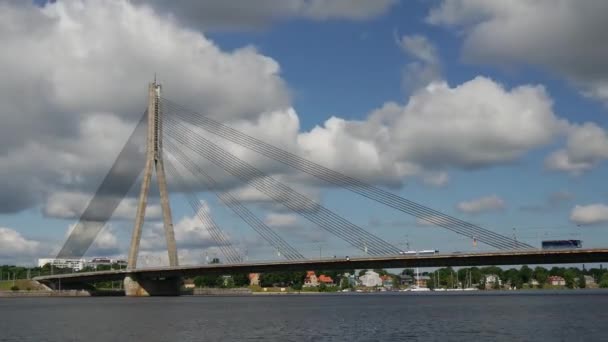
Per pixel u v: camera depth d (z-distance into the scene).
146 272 193.00
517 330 79.94
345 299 198.38
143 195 187.25
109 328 87.00
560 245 143.50
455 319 98.25
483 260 152.00
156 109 184.00
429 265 156.88
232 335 76.88
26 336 78.25
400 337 73.56
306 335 76.38
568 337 72.12
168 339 73.44
